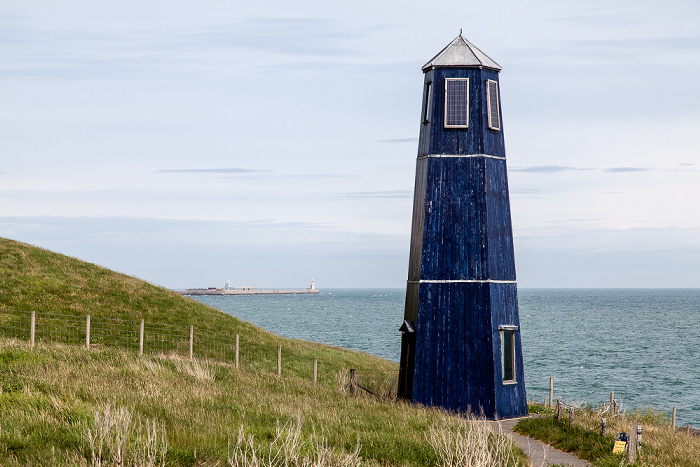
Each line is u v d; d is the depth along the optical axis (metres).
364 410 26.22
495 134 32.53
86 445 14.99
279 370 38.16
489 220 31.59
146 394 22.33
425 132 32.97
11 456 13.87
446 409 30.58
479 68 32.22
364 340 116.81
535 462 20.80
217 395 24.67
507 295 31.91
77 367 26.78
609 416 30.36
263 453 15.62
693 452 22.81
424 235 31.73
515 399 31.33
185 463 14.91
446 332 31.08
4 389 20.88
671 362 91.12
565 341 122.12
